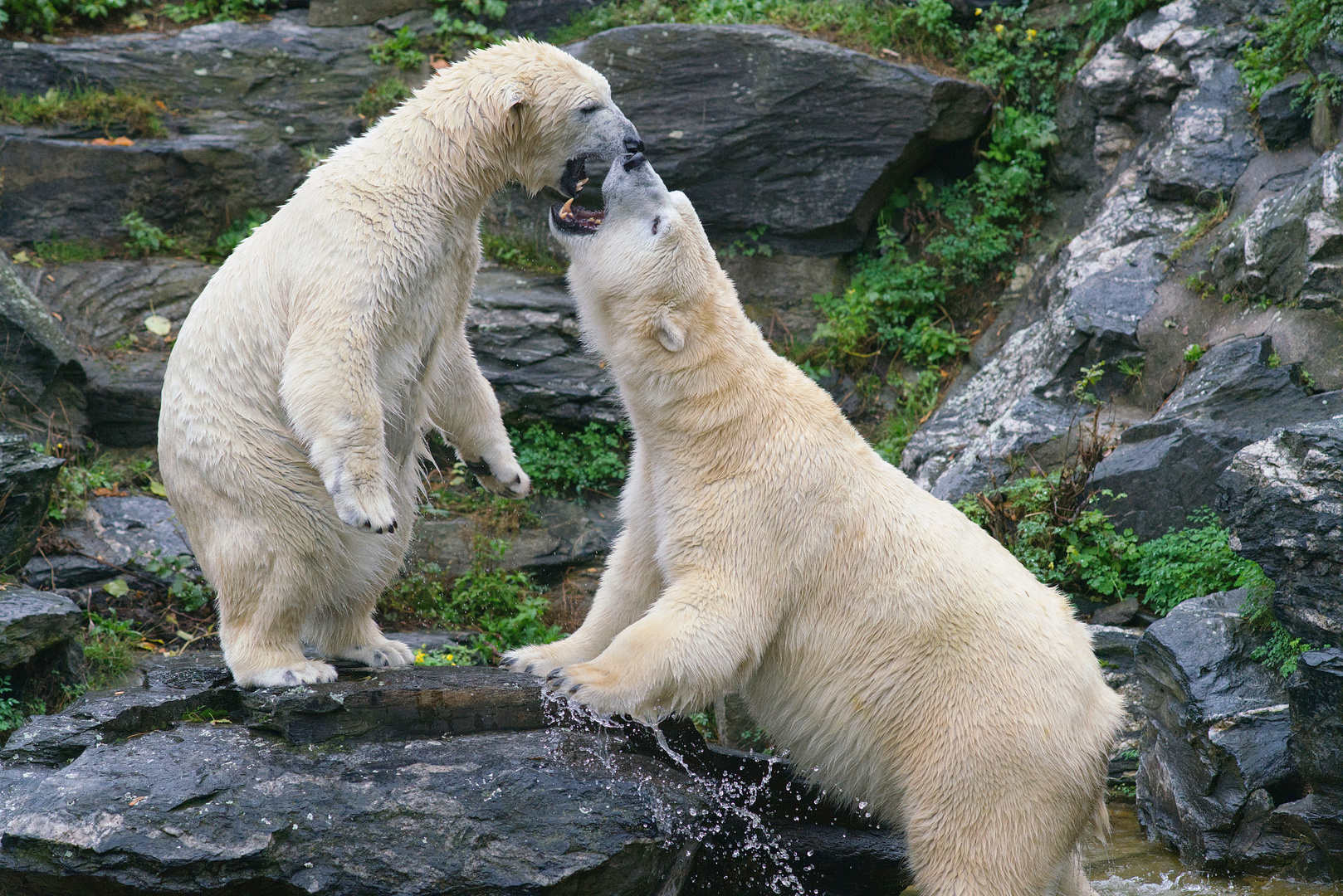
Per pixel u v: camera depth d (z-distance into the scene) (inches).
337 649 340.2
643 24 740.7
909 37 754.8
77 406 605.9
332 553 303.7
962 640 279.0
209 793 266.2
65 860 252.7
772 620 284.0
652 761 311.4
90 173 696.4
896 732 284.5
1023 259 725.3
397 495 326.3
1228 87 643.5
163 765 275.6
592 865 263.0
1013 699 274.7
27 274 662.5
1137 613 480.1
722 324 295.6
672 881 281.9
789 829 332.2
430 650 504.7
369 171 296.0
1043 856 278.1
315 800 269.4
